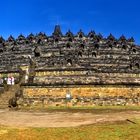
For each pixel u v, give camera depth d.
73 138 37.91
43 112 65.56
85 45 110.00
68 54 102.81
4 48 117.94
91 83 80.50
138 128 42.09
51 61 100.06
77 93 80.44
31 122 51.62
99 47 108.62
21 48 114.69
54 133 40.69
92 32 114.75
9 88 88.69
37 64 102.38
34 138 38.53
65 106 78.50
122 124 45.66
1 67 108.25
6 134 40.75
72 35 113.00
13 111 68.69
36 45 112.88
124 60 105.25
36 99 80.25
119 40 113.38
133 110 66.94
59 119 54.41
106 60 103.75
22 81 96.50
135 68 100.12
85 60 102.31
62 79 94.25
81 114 60.44
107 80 93.31
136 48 112.81
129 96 81.06
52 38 114.31
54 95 81.31
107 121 49.53
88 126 44.84
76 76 93.81
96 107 75.56
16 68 104.62
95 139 37.19
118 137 37.69
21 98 80.12
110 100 79.69
